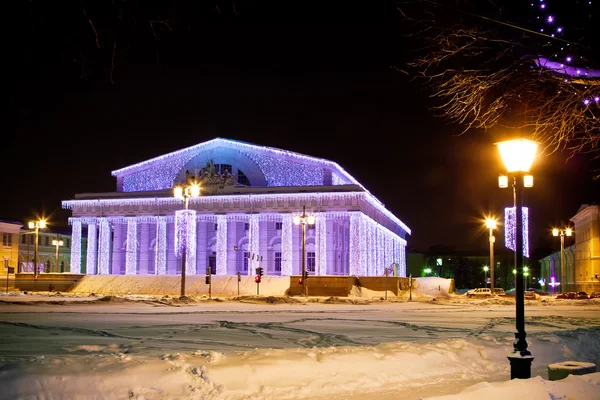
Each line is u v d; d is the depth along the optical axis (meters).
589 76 12.05
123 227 91.44
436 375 12.70
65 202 90.75
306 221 60.72
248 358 11.88
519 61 12.30
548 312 40.62
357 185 83.19
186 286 72.19
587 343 17.19
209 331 22.36
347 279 66.06
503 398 8.90
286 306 44.12
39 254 111.00
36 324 24.94
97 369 9.91
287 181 88.06
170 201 87.69
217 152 90.56
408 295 71.44
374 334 22.05
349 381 11.38
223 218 86.06
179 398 9.67
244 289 69.94
